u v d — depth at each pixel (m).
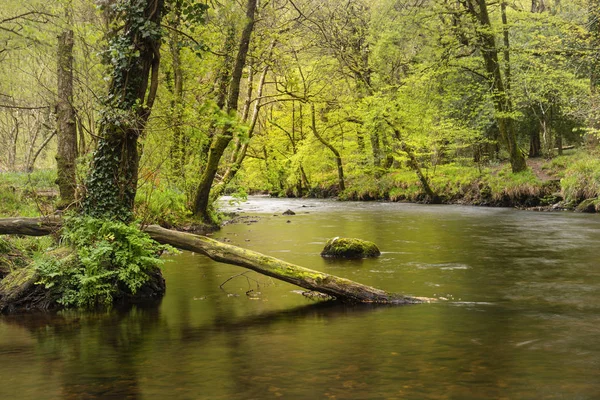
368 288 8.30
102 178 9.20
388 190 36.25
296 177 41.62
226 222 21.48
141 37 9.35
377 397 4.41
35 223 9.39
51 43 14.66
